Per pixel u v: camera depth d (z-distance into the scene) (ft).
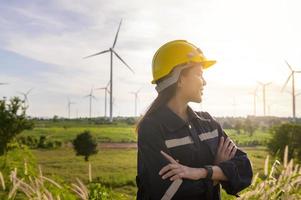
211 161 8.64
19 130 81.76
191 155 8.39
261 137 270.87
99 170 99.66
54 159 126.72
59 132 286.87
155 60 8.89
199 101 8.82
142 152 8.40
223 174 8.21
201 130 8.77
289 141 80.69
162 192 8.03
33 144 177.88
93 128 347.97
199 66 8.77
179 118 8.53
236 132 315.58
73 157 136.77
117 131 306.35
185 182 8.03
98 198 13.55
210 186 8.23
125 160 128.26
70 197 9.98
